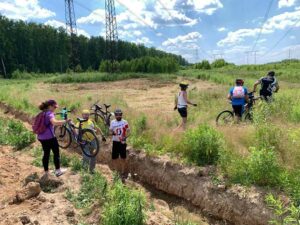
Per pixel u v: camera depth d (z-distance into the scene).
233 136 10.20
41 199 7.72
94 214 7.24
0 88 37.22
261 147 8.89
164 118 14.20
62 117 12.84
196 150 9.84
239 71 68.94
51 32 112.12
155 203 9.12
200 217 8.55
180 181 9.65
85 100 20.69
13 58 101.44
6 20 103.12
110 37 70.75
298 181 7.62
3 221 6.66
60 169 9.38
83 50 126.12
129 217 6.55
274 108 12.43
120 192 6.99
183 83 12.53
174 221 7.50
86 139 10.13
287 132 9.38
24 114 19.47
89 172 9.50
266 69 70.19
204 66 99.12
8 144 13.26
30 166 10.16
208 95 22.67
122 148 10.70
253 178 8.23
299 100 14.48
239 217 7.96
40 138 8.95
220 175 8.97
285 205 7.30
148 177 10.62
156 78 53.50
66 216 7.14
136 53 150.62
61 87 42.69
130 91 35.47
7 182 8.80
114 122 10.56
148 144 11.53
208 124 11.71
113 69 71.31
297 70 56.00
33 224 6.68
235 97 12.91
